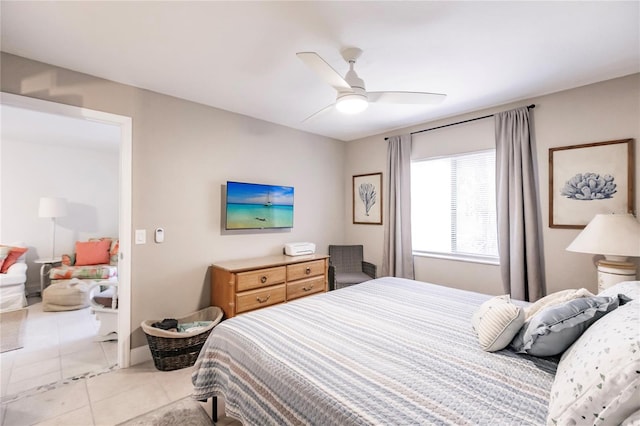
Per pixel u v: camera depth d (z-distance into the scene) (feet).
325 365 4.11
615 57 7.05
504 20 5.68
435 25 5.82
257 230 11.55
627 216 7.16
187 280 9.56
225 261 10.53
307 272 11.18
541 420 3.00
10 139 14.75
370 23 5.76
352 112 7.09
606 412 2.52
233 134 10.79
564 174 8.81
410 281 9.06
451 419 3.02
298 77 8.06
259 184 11.38
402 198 12.50
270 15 5.52
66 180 16.42
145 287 8.66
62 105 7.36
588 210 8.41
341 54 6.86
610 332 3.07
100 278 13.82
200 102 9.84
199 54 6.89
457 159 11.36
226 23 5.75
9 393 6.96
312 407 3.50
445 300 7.15
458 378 3.77
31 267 15.39
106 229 17.65
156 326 8.38
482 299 7.22
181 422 5.99
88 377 7.68
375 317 5.99
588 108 8.46
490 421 2.99
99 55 6.89
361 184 14.39
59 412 6.28
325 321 5.76
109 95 8.07
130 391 7.07
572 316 3.94
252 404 4.35
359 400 3.35
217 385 5.37
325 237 14.21
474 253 10.94
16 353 8.97
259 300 9.71
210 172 10.14
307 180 13.42
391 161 12.86
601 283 7.52
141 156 8.61
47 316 12.09
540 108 9.28
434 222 12.06
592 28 5.93
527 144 9.28
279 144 12.29
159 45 6.50
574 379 2.92
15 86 6.79
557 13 5.48
